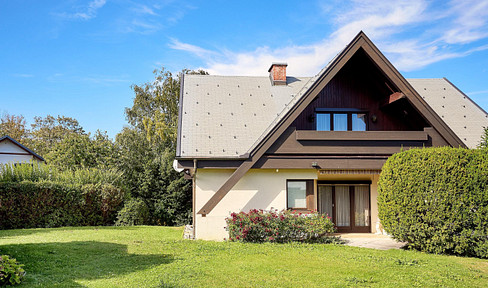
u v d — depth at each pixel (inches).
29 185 711.7
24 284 277.9
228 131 598.2
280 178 565.6
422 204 430.9
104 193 797.9
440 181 421.1
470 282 311.3
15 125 1969.7
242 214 509.0
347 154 562.3
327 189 641.6
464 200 410.0
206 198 554.3
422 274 329.1
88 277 304.2
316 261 373.7
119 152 1164.5
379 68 552.1
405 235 447.5
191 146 558.9
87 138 1144.8
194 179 575.5
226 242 485.7
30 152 1203.2
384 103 605.9
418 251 447.2
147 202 1071.0
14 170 757.3
